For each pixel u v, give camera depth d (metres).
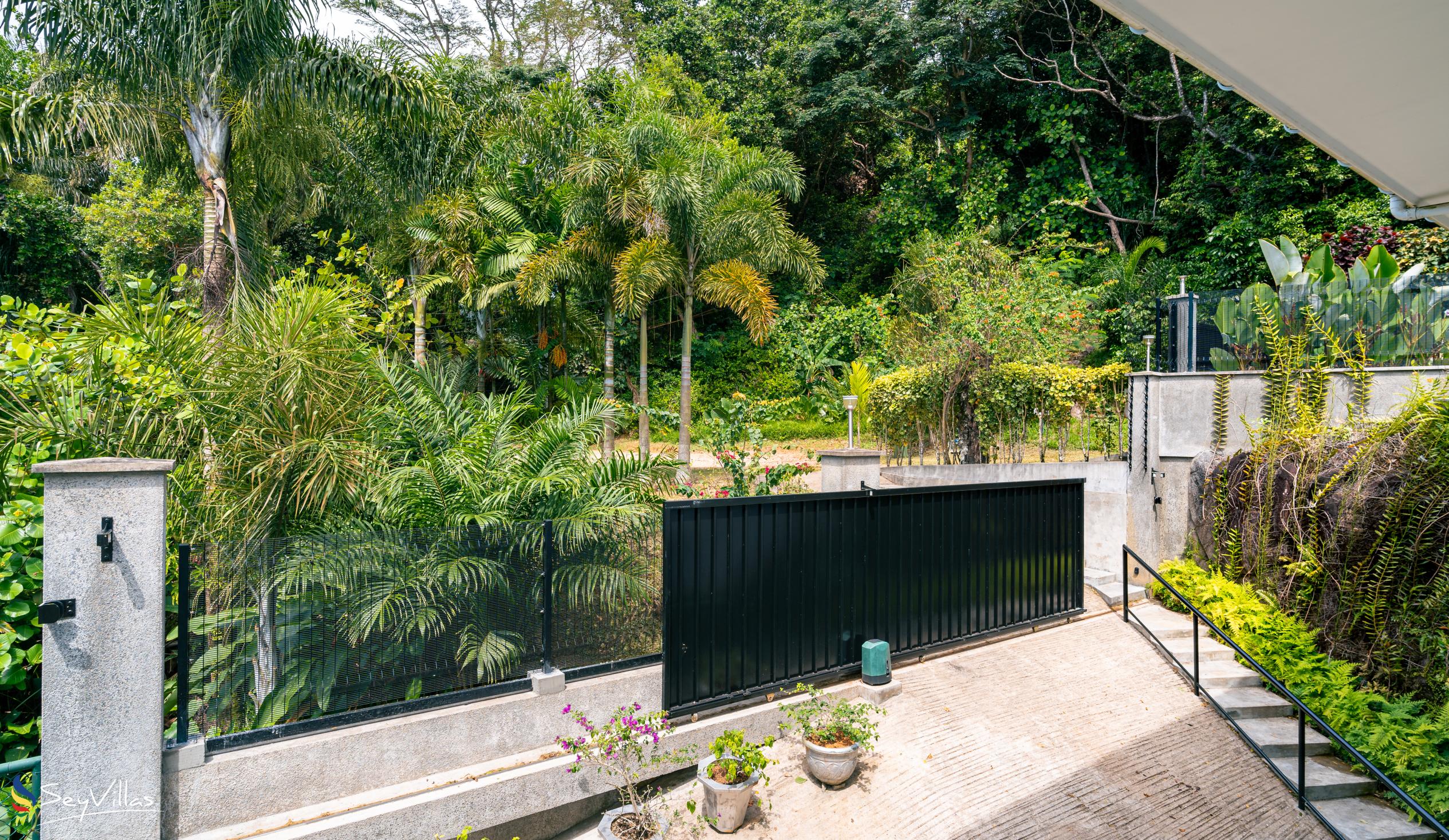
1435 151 3.88
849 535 7.21
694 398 22.98
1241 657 7.27
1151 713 7.24
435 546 5.46
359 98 10.51
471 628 5.57
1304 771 6.20
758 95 25.30
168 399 5.86
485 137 14.26
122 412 5.79
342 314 6.48
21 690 5.45
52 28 8.60
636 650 6.25
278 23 9.32
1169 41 2.90
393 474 6.13
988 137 23.94
